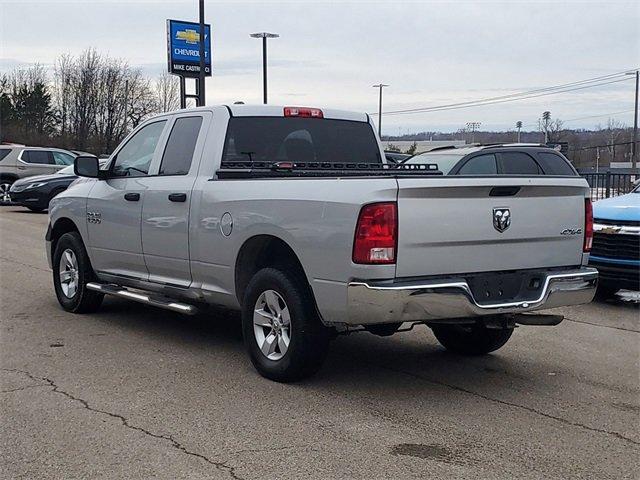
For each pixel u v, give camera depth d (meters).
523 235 5.64
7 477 4.08
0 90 66.88
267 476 4.11
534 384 5.98
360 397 5.53
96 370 6.12
